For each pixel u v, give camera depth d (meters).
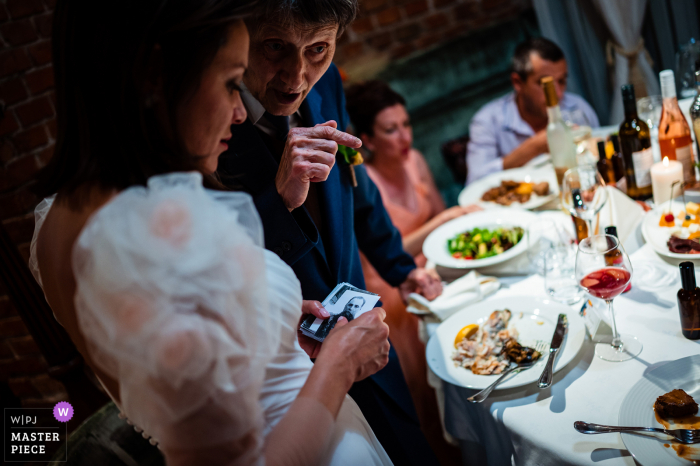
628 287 1.23
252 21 0.97
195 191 0.69
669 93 1.47
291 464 0.69
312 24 0.99
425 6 3.41
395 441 1.29
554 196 1.79
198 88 0.74
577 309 1.24
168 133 0.76
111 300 0.62
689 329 1.02
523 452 0.97
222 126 0.80
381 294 2.15
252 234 0.76
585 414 0.94
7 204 2.64
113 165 0.76
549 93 1.69
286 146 1.09
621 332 1.10
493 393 1.06
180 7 0.69
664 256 1.30
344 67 3.27
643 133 1.55
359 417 0.96
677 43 3.20
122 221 0.64
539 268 1.38
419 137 3.24
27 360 2.82
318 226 1.27
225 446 0.63
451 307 1.37
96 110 0.74
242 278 0.66
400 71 3.19
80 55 0.72
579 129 2.07
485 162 2.91
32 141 2.61
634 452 0.80
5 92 2.53
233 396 0.63
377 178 2.58
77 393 2.38
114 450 1.31
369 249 1.62
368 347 0.86
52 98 2.61
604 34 3.22
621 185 1.65
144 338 0.59
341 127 1.45
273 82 1.08
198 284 0.62
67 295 0.76
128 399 0.66
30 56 2.54
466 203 2.04
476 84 3.33
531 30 3.47
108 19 0.70
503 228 1.66
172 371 0.59
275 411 0.82
